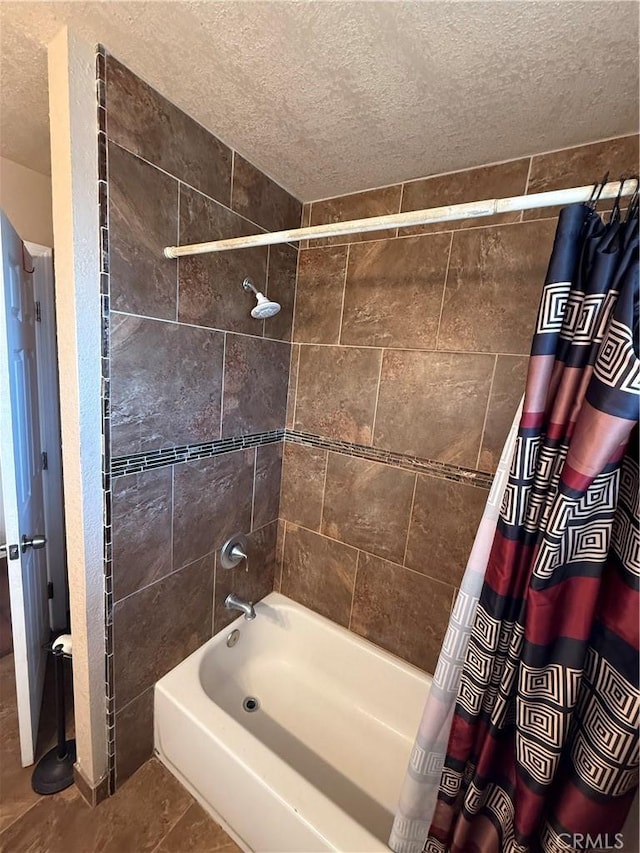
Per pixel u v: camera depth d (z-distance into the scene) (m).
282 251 1.51
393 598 1.53
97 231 0.91
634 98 0.88
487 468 1.27
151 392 1.11
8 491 1.08
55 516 1.80
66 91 0.81
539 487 0.71
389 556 1.52
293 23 0.76
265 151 1.22
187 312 1.17
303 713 1.53
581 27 0.72
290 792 1.01
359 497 1.56
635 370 0.59
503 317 1.19
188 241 1.14
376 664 1.53
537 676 0.70
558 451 0.70
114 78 0.89
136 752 1.29
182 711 1.22
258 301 1.24
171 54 0.87
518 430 0.71
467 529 1.34
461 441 1.31
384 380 1.43
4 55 0.88
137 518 1.14
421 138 1.10
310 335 1.60
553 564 0.67
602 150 1.05
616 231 0.64
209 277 1.23
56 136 0.85
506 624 0.76
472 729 0.81
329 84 0.92
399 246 1.35
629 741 0.61
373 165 1.25
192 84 0.96
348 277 1.47
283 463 1.75
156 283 1.07
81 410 0.94
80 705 1.14
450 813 0.86
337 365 1.54
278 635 1.75
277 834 1.01
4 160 1.47
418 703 1.44
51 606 1.82
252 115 1.06
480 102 0.94
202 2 0.73
